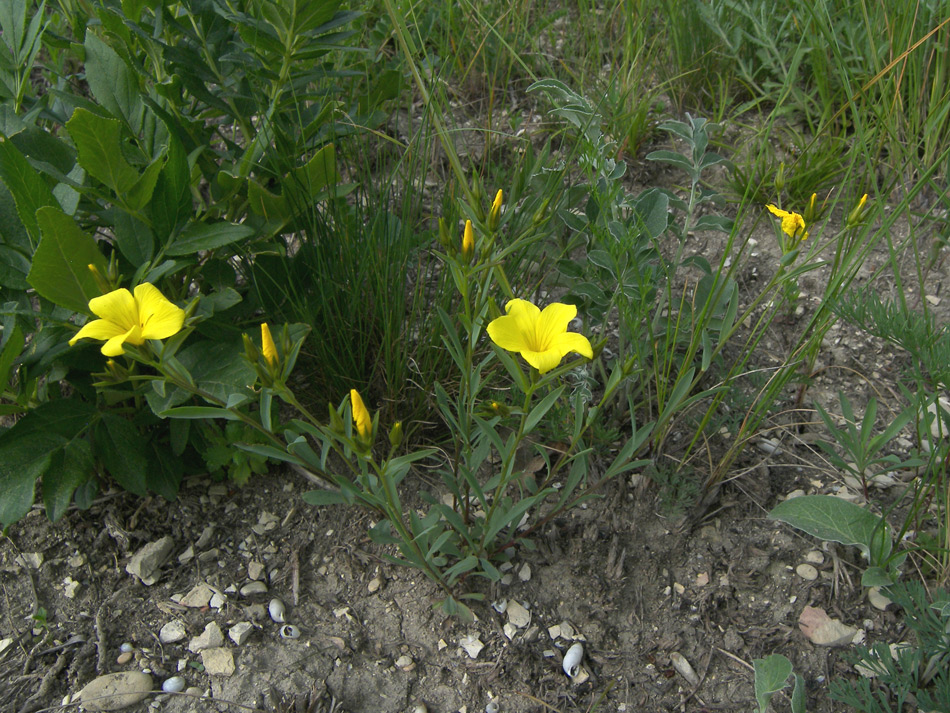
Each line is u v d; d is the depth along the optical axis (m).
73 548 0.40
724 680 0.36
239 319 0.42
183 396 0.35
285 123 0.44
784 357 0.47
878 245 0.52
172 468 0.40
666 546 0.40
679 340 0.43
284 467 0.43
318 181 0.41
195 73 0.40
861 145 0.41
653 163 0.57
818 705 0.35
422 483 0.42
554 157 0.54
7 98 0.41
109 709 0.35
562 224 0.46
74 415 0.37
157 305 0.28
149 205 0.37
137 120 0.39
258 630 0.38
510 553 0.39
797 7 0.58
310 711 0.35
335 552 0.40
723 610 0.38
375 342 0.44
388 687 0.36
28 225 0.35
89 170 0.34
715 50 0.60
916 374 0.35
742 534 0.40
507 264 0.44
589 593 0.39
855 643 0.37
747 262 0.52
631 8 0.59
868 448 0.39
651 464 0.41
